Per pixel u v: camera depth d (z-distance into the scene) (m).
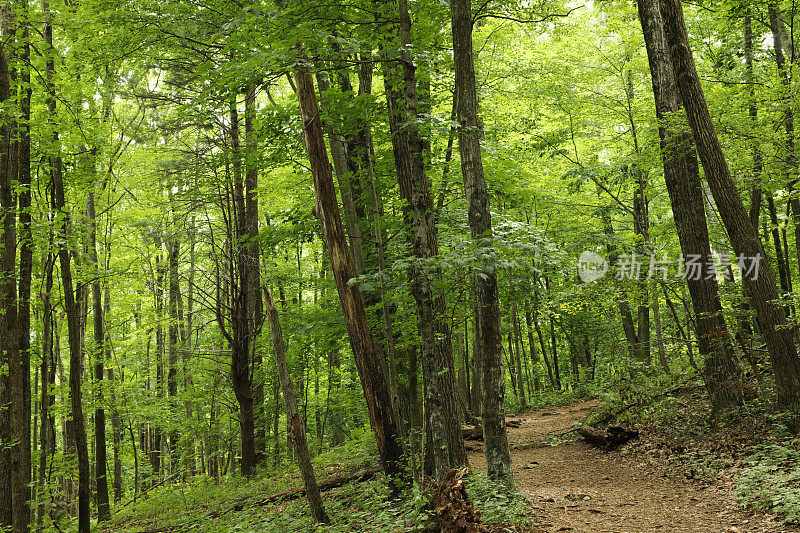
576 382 24.17
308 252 21.92
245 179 14.46
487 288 7.04
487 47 13.98
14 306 7.84
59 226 8.27
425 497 5.73
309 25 6.13
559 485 8.40
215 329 19.91
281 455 17.56
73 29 10.91
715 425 9.17
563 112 15.88
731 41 11.70
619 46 15.42
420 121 6.25
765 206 13.89
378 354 8.09
